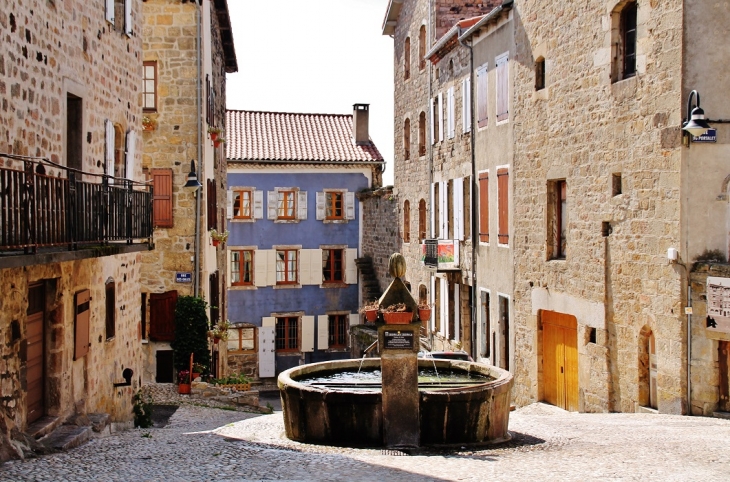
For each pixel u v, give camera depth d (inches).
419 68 1151.0
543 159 714.2
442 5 1068.5
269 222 1380.4
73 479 319.3
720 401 522.3
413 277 1160.2
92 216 453.7
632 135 577.3
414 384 426.6
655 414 549.0
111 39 561.6
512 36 779.4
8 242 338.6
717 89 526.6
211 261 943.7
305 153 1397.6
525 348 752.3
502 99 805.9
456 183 957.2
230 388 809.5
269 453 397.7
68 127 494.9
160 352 839.1
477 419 436.1
